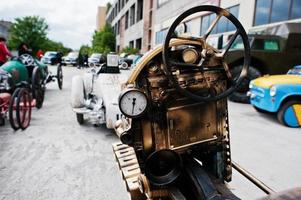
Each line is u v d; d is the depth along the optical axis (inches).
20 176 123.0
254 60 331.6
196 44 74.2
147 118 75.9
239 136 190.9
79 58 874.8
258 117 254.1
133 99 71.5
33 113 241.3
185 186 83.1
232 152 159.2
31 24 1449.3
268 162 146.5
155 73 73.8
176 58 74.4
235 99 327.3
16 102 182.5
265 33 354.9
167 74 69.2
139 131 76.5
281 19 402.9
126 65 222.5
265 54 324.8
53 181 119.7
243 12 478.0
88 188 115.1
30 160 140.1
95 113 182.1
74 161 141.0
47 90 384.5
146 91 74.5
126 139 76.1
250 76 315.9
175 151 76.9
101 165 137.3
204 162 88.1
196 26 639.1
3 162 136.3
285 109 222.2
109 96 175.3
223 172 84.9
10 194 108.4
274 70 330.3
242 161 146.5
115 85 185.8
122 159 108.0
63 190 112.9
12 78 216.7
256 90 250.5
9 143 163.0
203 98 72.9
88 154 150.9
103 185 118.0
